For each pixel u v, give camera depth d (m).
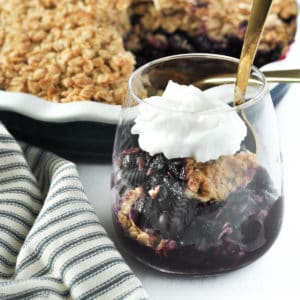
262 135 0.47
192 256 0.48
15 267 0.50
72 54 0.63
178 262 0.48
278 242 0.52
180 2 0.73
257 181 0.47
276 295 0.48
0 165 0.54
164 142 0.46
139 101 0.48
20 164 0.55
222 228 0.47
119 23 0.71
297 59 0.65
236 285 0.49
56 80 0.62
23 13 0.67
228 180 0.46
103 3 0.68
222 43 0.75
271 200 0.48
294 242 0.52
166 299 0.48
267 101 0.48
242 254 0.48
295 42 0.71
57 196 0.51
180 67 0.52
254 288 0.49
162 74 0.52
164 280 0.50
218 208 0.46
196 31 0.75
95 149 0.60
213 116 0.46
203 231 0.47
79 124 0.58
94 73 0.63
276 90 0.61
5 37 0.66
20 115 0.59
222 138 0.46
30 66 0.63
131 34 0.75
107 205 0.56
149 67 0.51
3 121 0.60
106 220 0.54
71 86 0.62
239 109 0.46
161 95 0.52
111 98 0.62
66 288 0.47
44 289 0.47
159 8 0.73
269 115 0.48
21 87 0.63
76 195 0.51
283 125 0.64
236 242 0.47
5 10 0.68
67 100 0.61
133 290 0.46
